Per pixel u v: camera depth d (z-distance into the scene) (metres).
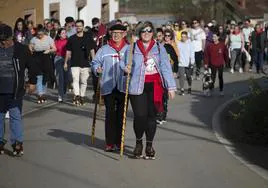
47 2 37.25
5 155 13.11
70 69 22.14
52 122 17.58
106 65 13.36
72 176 11.51
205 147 14.34
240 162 12.89
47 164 12.40
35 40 21.95
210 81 24.17
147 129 12.77
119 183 11.07
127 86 12.56
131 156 13.15
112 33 13.49
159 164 12.53
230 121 18.08
